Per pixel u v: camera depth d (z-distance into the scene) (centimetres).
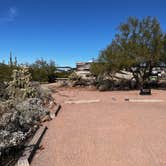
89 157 488
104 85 2502
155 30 2294
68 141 596
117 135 638
